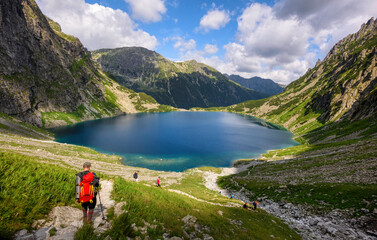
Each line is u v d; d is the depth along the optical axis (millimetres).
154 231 9250
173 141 145750
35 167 9742
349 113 147500
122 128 198750
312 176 43562
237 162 98438
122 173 61000
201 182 61656
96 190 7023
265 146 138250
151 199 14250
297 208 30281
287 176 50500
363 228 21234
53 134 150125
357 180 33000
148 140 145375
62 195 8477
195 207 18969
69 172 12148
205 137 166375
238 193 46688
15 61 172375
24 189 7125
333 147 80125
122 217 8102
